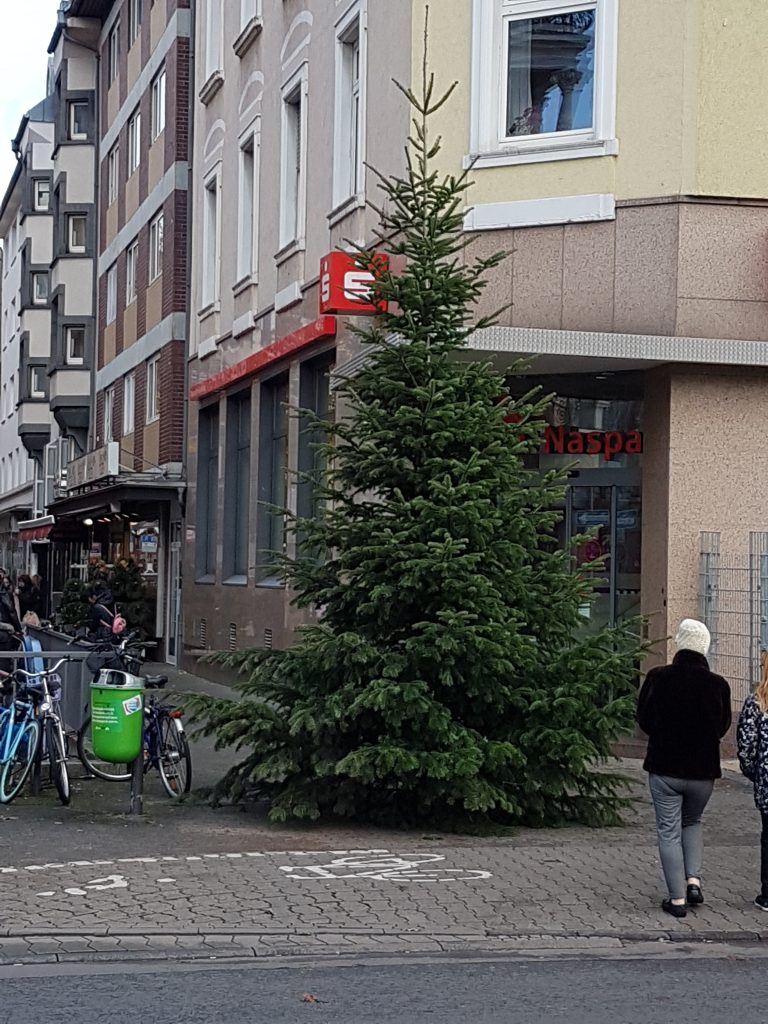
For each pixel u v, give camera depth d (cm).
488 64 1584
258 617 2252
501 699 1095
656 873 971
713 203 1512
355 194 1848
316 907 860
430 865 983
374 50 1781
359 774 1051
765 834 874
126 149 3559
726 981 732
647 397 1574
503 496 1105
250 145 2434
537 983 721
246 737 1111
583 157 1539
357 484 1141
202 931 805
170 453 2891
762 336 1519
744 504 1534
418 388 1095
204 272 2730
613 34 1534
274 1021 647
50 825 1130
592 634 1139
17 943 780
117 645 1463
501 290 1563
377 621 1109
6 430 6694
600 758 1108
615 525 1614
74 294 4169
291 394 2127
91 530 4106
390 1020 650
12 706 1255
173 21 2950
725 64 1512
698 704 862
